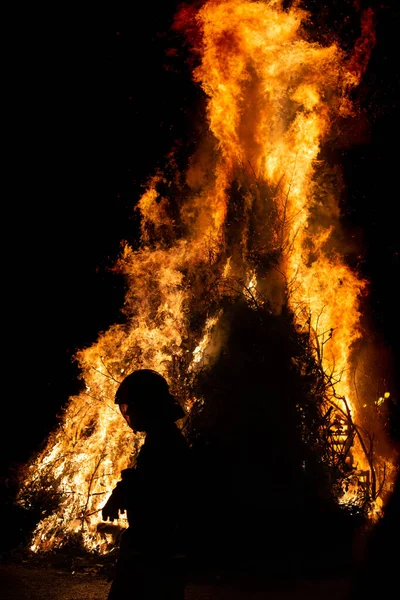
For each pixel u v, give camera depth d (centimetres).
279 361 650
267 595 515
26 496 679
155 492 327
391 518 236
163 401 346
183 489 331
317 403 661
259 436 620
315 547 589
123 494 332
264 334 659
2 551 620
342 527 604
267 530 596
